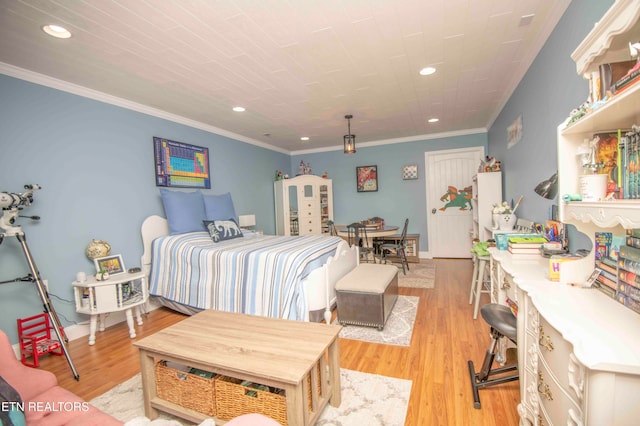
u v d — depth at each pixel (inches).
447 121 184.1
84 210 111.7
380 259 213.5
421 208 227.6
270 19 73.6
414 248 219.0
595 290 51.5
